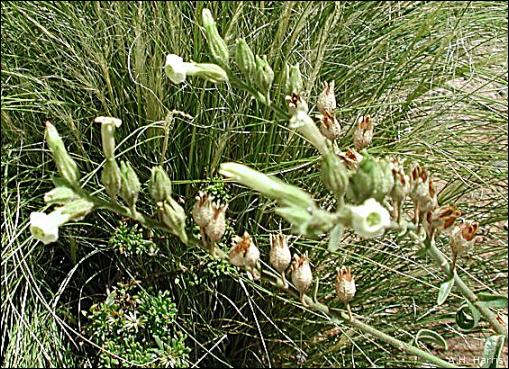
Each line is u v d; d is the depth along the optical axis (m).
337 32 0.26
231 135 0.24
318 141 0.16
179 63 0.16
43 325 0.23
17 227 0.24
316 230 0.13
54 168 0.26
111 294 0.22
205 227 0.15
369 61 0.26
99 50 0.25
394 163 0.15
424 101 0.26
